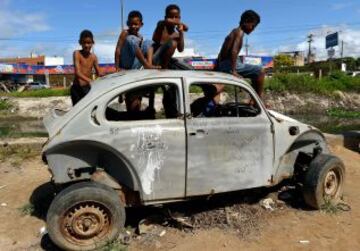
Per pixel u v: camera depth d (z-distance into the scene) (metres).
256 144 5.69
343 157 9.52
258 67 6.61
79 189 4.79
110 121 5.04
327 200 6.20
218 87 5.79
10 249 5.24
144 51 6.57
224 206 6.08
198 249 5.06
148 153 5.08
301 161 6.38
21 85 51.81
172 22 6.36
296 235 5.43
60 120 5.02
